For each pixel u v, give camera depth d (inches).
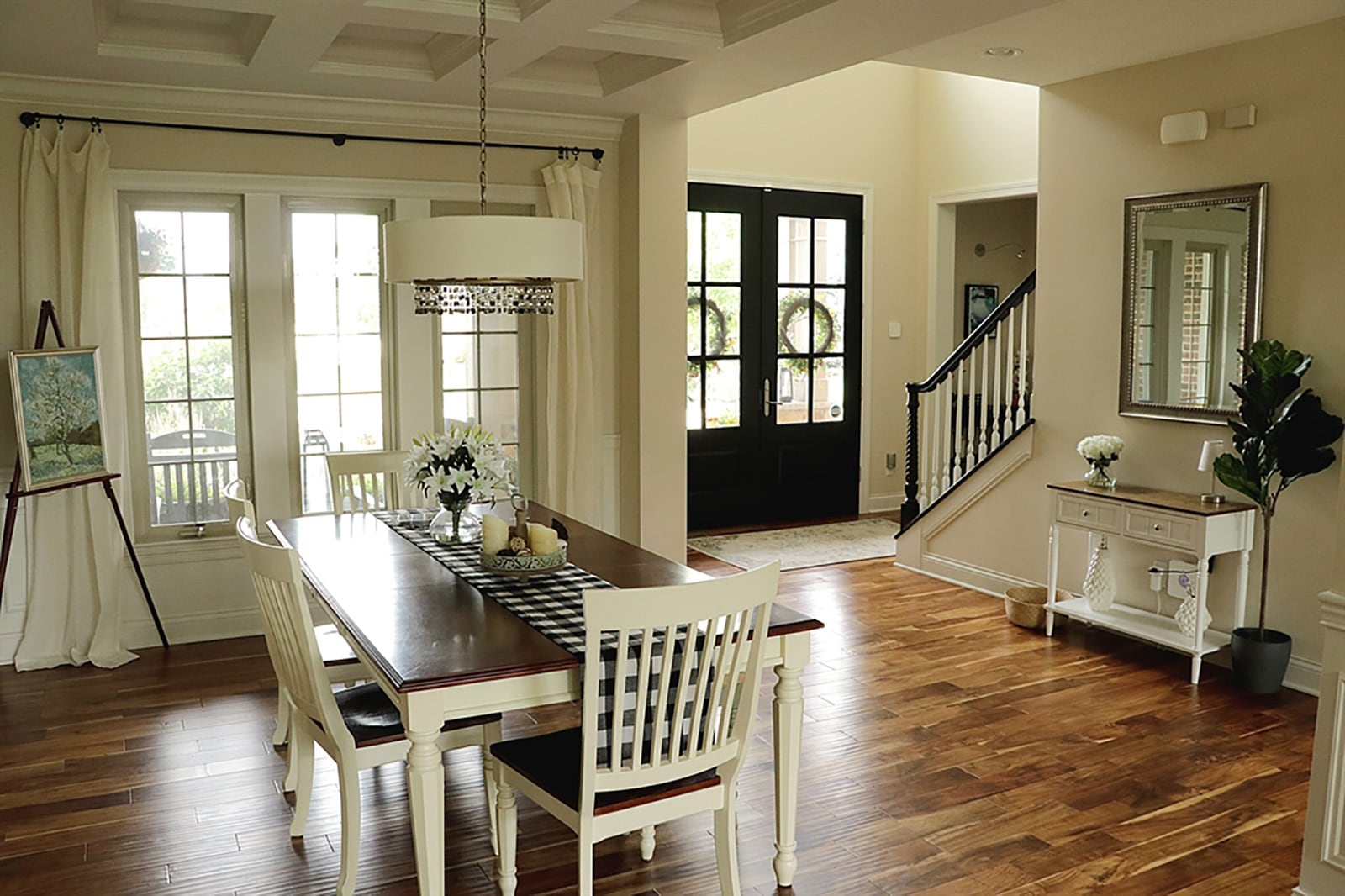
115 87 187.2
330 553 142.6
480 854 123.1
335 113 204.5
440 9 149.6
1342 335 165.6
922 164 319.9
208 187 196.9
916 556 254.8
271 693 175.2
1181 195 187.0
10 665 188.5
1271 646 171.5
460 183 217.6
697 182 288.2
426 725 96.7
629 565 135.6
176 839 126.0
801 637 114.2
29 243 184.2
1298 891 109.3
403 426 217.3
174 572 201.2
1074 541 213.8
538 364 227.0
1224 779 141.7
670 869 119.7
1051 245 214.5
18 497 178.1
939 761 148.1
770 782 142.6
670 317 231.6
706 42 166.7
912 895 113.9
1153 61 191.5
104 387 189.2
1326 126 166.1
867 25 154.5
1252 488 168.6
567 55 197.2
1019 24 168.7
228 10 152.6
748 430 306.2
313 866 120.1
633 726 99.4
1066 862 120.5
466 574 130.3
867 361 321.1
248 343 203.5
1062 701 170.4
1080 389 210.7
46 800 136.0
